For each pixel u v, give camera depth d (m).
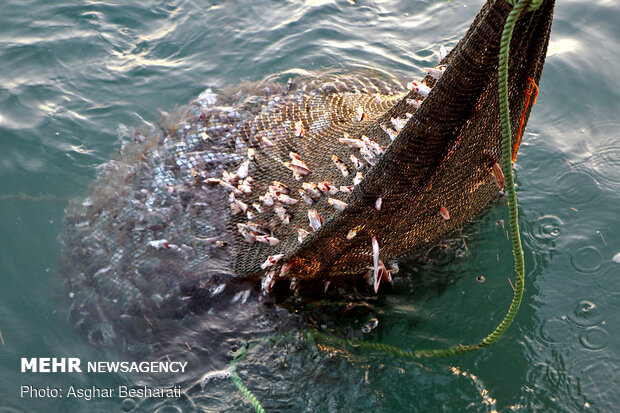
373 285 2.20
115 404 2.04
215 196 2.29
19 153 2.55
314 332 2.13
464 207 2.23
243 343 2.12
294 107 2.48
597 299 2.16
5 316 2.19
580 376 2.04
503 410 2.00
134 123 2.66
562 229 2.30
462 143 2.02
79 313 2.18
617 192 2.36
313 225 2.04
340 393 2.03
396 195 2.01
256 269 2.12
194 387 2.06
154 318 2.14
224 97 2.66
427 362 2.07
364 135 2.19
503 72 1.70
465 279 2.22
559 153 2.48
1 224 2.38
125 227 2.28
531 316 2.15
